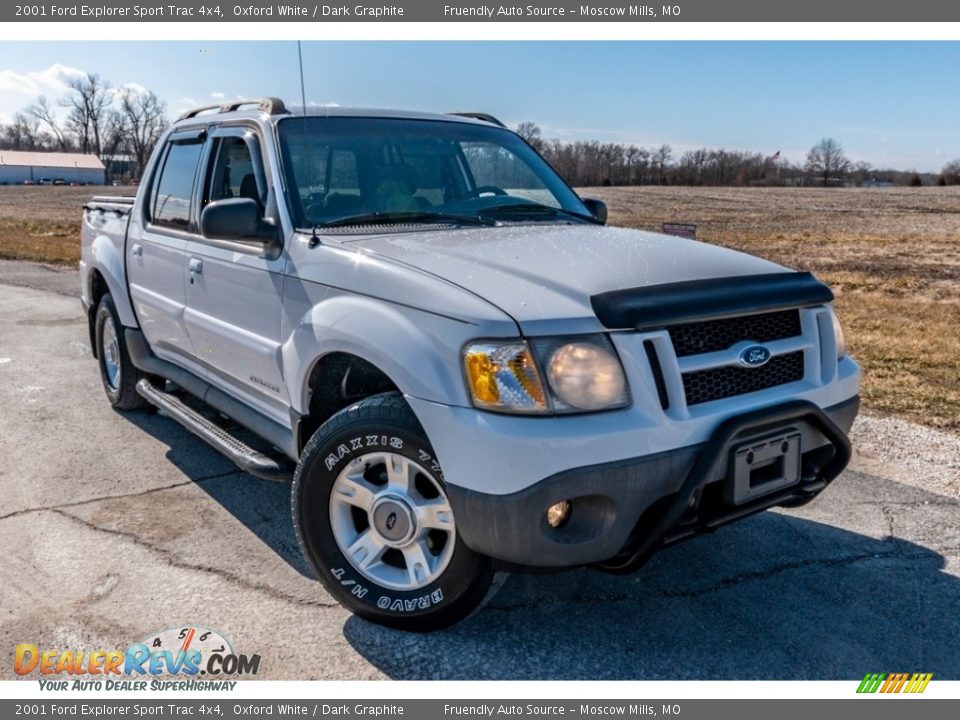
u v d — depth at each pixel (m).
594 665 2.91
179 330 4.47
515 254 3.13
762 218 36.12
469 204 4.07
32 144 132.25
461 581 2.90
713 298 2.83
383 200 3.82
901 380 6.87
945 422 5.73
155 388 5.07
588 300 2.71
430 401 2.71
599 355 2.63
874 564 3.66
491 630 3.11
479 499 2.61
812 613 3.26
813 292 3.14
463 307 2.70
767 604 3.32
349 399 3.49
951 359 7.69
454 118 4.53
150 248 4.77
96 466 4.68
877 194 56.41
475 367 2.62
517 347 2.59
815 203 47.19
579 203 4.50
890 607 3.31
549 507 2.57
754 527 4.03
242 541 3.79
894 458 5.01
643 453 2.64
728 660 2.95
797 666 2.92
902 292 13.61
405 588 3.01
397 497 2.95
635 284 2.82
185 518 4.02
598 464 2.58
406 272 2.94
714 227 31.22
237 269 3.78
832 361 3.20
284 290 3.44
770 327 3.05
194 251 4.20
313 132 3.89
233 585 3.39
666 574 3.55
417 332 2.79
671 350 2.71
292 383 3.37
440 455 2.70
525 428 2.55
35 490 4.32
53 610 3.16
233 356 3.90
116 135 117.75
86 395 6.14
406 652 2.96
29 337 8.10
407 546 2.98
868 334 9.15
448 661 2.92
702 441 2.76
